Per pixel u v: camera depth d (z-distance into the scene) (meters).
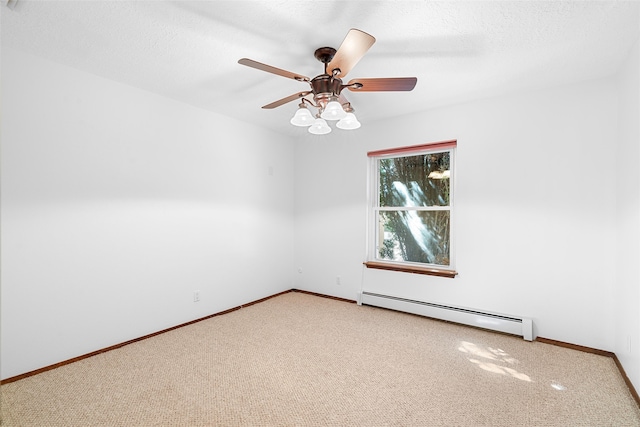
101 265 2.65
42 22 1.90
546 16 1.82
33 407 1.88
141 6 1.75
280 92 3.00
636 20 1.84
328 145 4.31
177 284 3.21
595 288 2.64
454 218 3.37
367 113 3.59
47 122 2.35
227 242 3.72
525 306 2.95
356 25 1.91
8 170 2.18
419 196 3.67
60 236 2.42
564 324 2.77
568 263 2.75
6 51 2.16
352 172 4.08
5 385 2.12
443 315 3.30
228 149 3.72
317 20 1.87
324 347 2.72
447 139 3.35
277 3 1.71
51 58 2.34
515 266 2.99
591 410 1.86
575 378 2.21
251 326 3.22
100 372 2.29
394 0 1.68
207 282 3.49
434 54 2.26
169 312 3.13
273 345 2.76
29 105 2.27
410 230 3.73
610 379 2.20
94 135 2.60
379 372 2.30
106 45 2.17
